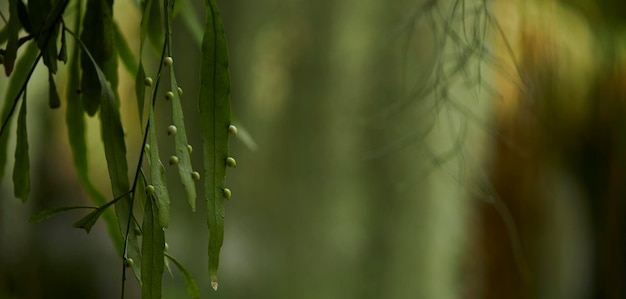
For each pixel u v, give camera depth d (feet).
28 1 8.09
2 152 8.47
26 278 16.87
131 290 20.68
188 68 19.43
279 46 21.38
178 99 7.57
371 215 20.74
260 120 21.71
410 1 19.21
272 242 21.74
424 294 20.02
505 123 15.01
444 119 17.43
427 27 11.61
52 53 7.93
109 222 8.46
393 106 13.26
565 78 14.29
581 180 15.11
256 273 21.43
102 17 8.14
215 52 7.63
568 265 15.61
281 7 21.21
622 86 14.60
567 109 14.52
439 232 19.15
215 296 20.57
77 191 19.45
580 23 14.28
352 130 20.59
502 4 13.67
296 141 21.43
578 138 14.84
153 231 7.52
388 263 20.63
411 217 19.98
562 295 15.57
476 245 16.31
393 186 20.16
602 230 15.38
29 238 17.07
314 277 21.36
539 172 15.07
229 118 7.61
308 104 21.11
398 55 18.71
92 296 19.38
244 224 21.83
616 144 14.70
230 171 21.93
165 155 19.45
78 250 19.19
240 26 21.43
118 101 8.23
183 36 19.21
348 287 21.08
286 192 21.59
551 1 13.74
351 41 20.31
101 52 8.15
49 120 17.81
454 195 17.98
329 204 21.11
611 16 14.23
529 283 15.65
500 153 15.24
